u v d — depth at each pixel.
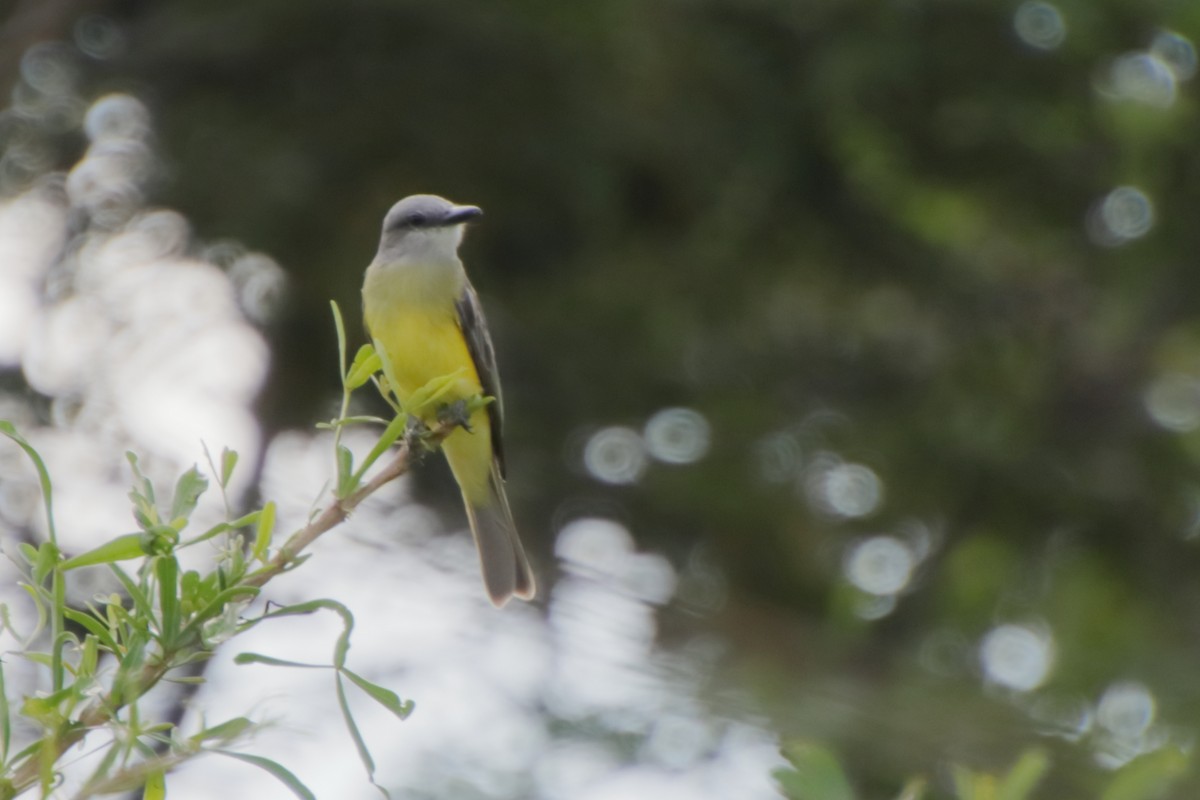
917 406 16.19
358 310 13.77
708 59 14.34
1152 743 14.17
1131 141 15.34
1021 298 16.78
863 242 16.08
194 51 13.72
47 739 3.29
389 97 13.99
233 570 3.50
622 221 15.30
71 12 14.31
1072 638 16.39
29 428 12.25
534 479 14.60
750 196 14.94
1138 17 14.52
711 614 13.25
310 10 13.55
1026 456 16.27
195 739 3.28
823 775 3.14
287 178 13.49
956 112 14.77
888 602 16.45
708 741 10.34
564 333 14.82
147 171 13.82
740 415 15.47
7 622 3.50
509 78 13.90
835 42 14.33
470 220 7.64
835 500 16.05
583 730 10.37
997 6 14.10
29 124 13.80
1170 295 16.77
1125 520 16.62
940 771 10.47
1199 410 17.92
